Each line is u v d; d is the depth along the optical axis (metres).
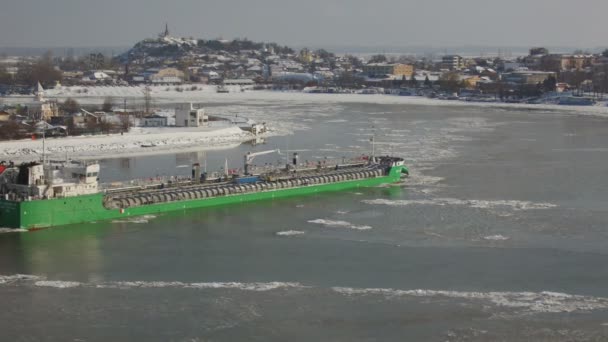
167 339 79.56
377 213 133.75
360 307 87.88
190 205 137.00
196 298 90.44
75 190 125.12
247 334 80.88
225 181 149.75
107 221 126.50
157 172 180.12
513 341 79.62
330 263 103.88
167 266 102.25
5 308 86.94
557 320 84.44
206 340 79.44
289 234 119.25
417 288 94.06
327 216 132.00
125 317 84.75
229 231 121.19
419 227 123.44
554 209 136.00
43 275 98.06
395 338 80.25
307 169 164.75
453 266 102.50
